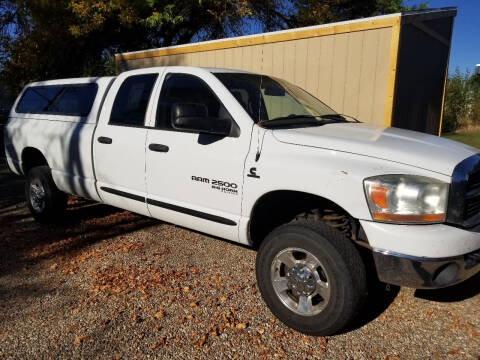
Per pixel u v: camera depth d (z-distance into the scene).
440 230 2.67
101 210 6.20
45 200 5.34
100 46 15.23
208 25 16.14
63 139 5.05
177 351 2.86
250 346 2.93
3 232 5.24
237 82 3.92
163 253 4.55
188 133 3.81
